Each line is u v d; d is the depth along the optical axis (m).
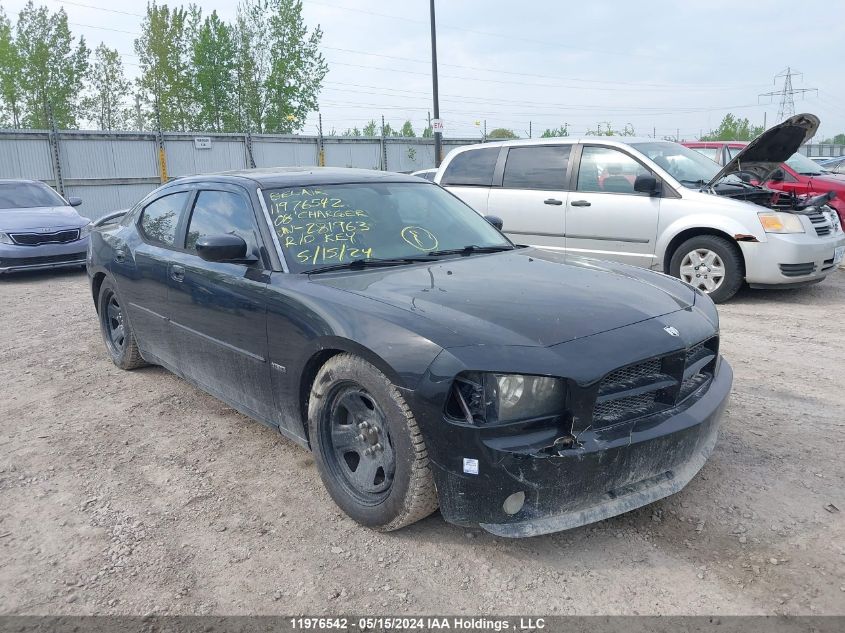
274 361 3.32
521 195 8.42
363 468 2.98
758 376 4.89
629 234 7.70
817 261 7.20
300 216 3.67
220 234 3.66
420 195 4.30
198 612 2.47
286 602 2.52
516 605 2.45
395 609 2.45
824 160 18.42
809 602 2.41
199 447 3.93
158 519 3.13
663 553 2.74
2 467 3.73
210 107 39.97
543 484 2.48
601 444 2.53
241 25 38.94
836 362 5.20
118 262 4.93
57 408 4.63
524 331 2.66
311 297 3.10
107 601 2.55
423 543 2.86
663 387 2.76
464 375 2.51
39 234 10.36
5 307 8.33
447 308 2.84
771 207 7.39
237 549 2.87
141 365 5.36
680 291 3.42
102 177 21.62
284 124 40.31
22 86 38.94
